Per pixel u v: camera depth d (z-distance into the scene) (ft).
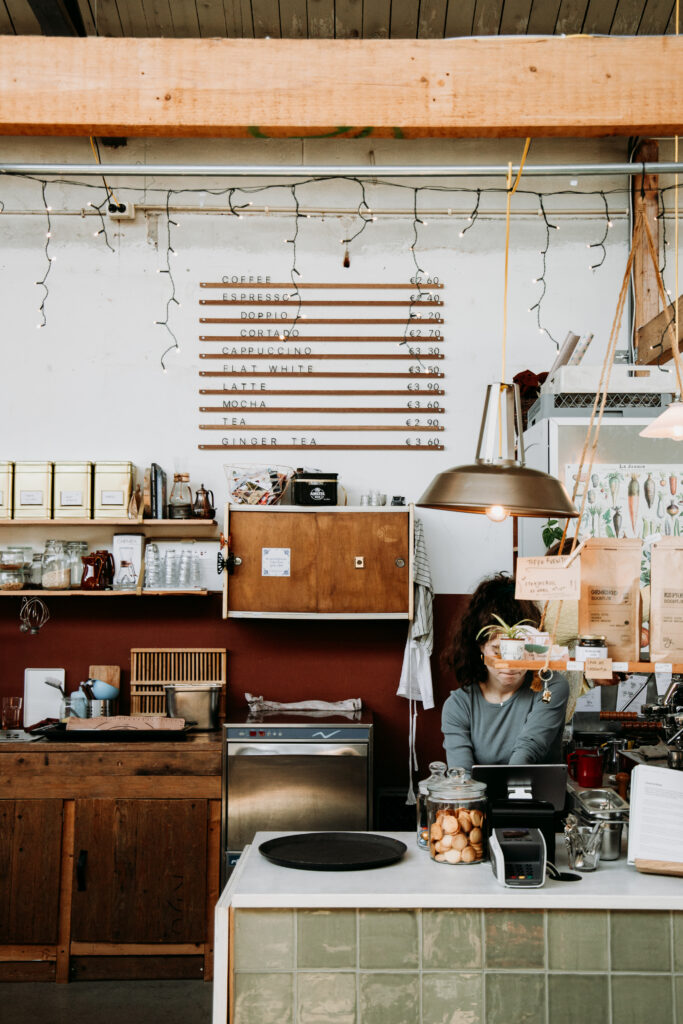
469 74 9.34
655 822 8.21
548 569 8.47
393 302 17.21
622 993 7.36
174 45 9.32
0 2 16.35
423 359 17.15
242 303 17.20
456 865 8.20
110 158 17.52
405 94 9.31
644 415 14.03
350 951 7.37
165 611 16.60
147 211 17.35
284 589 15.40
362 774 14.23
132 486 16.34
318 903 7.32
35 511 15.88
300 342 17.19
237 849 14.05
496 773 8.41
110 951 13.83
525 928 7.39
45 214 17.28
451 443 17.04
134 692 16.29
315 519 15.51
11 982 13.82
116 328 17.15
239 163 17.53
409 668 15.89
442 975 7.36
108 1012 12.67
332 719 14.96
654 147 17.02
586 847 8.07
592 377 14.11
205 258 17.31
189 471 16.97
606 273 17.29
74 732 14.30
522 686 10.12
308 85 9.31
